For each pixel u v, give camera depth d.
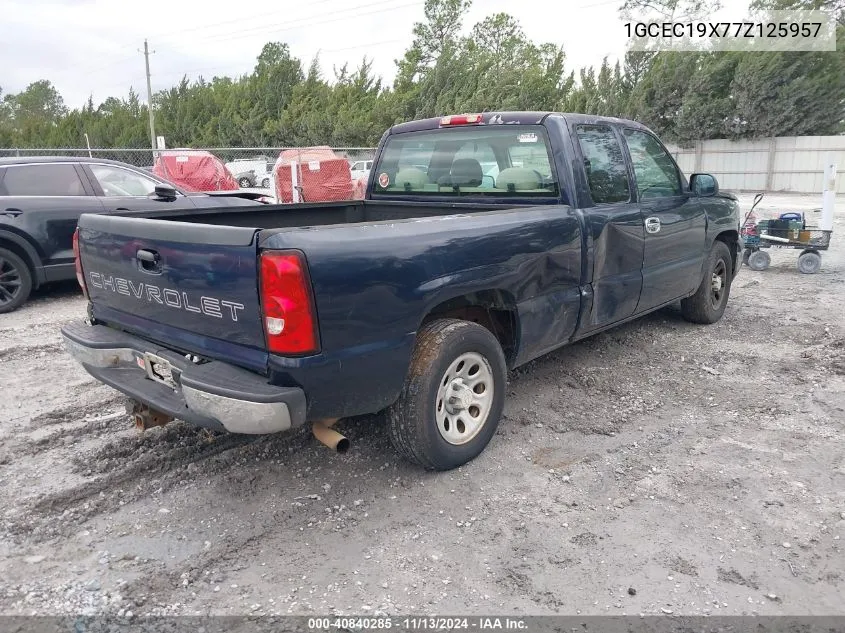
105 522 3.13
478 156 4.60
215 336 2.97
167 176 14.33
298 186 13.01
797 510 3.20
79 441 3.97
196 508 3.25
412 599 2.61
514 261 3.64
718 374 5.05
